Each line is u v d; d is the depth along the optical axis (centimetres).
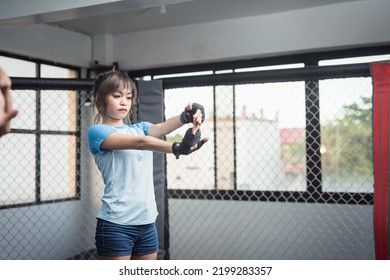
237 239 436
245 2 388
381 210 198
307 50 412
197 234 452
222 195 445
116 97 152
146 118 238
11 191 405
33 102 425
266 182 432
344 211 395
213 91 449
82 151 472
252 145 436
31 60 427
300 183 417
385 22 375
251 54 429
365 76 203
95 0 258
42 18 286
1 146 398
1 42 385
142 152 151
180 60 460
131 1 254
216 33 443
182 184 466
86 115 475
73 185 471
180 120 153
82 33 482
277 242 419
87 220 477
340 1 387
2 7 289
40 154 430
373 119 198
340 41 391
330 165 403
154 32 473
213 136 451
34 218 416
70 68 477
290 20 411
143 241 154
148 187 153
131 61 485
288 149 421
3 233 388
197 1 382
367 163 389
